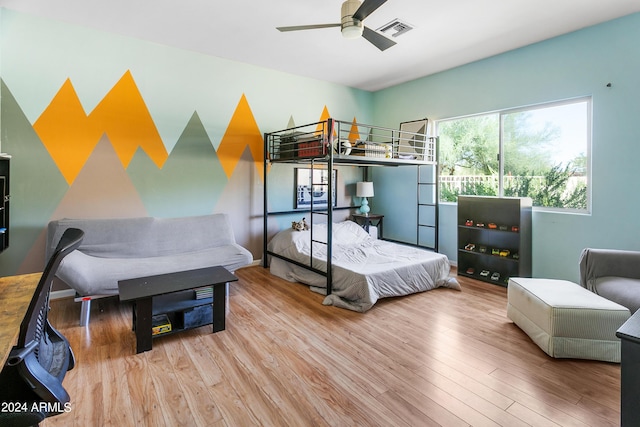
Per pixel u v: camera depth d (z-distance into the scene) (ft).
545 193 12.21
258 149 14.70
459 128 14.84
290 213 15.83
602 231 10.69
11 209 9.93
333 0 9.14
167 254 11.58
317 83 16.25
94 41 10.94
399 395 6.03
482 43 11.93
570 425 5.29
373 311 9.94
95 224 10.61
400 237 17.35
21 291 5.13
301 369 6.84
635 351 3.86
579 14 9.89
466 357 7.36
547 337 7.39
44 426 5.17
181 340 8.07
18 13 9.79
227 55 13.21
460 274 13.80
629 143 10.05
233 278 8.73
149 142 12.12
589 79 10.73
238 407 5.69
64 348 4.55
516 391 6.16
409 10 9.59
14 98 9.85
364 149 12.32
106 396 5.94
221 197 13.88
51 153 10.46
